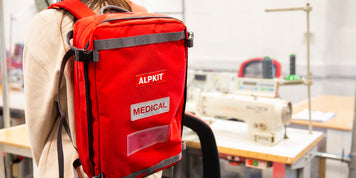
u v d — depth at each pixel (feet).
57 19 2.97
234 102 6.59
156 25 2.95
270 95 6.97
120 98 2.75
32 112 3.11
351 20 11.76
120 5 3.47
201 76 8.61
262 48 13.74
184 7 15.07
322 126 7.55
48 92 3.02
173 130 3.31
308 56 6.98
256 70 12.12
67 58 2.71
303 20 12.60
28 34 3.03
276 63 9.97
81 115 2.80
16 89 10.71
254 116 6.35
